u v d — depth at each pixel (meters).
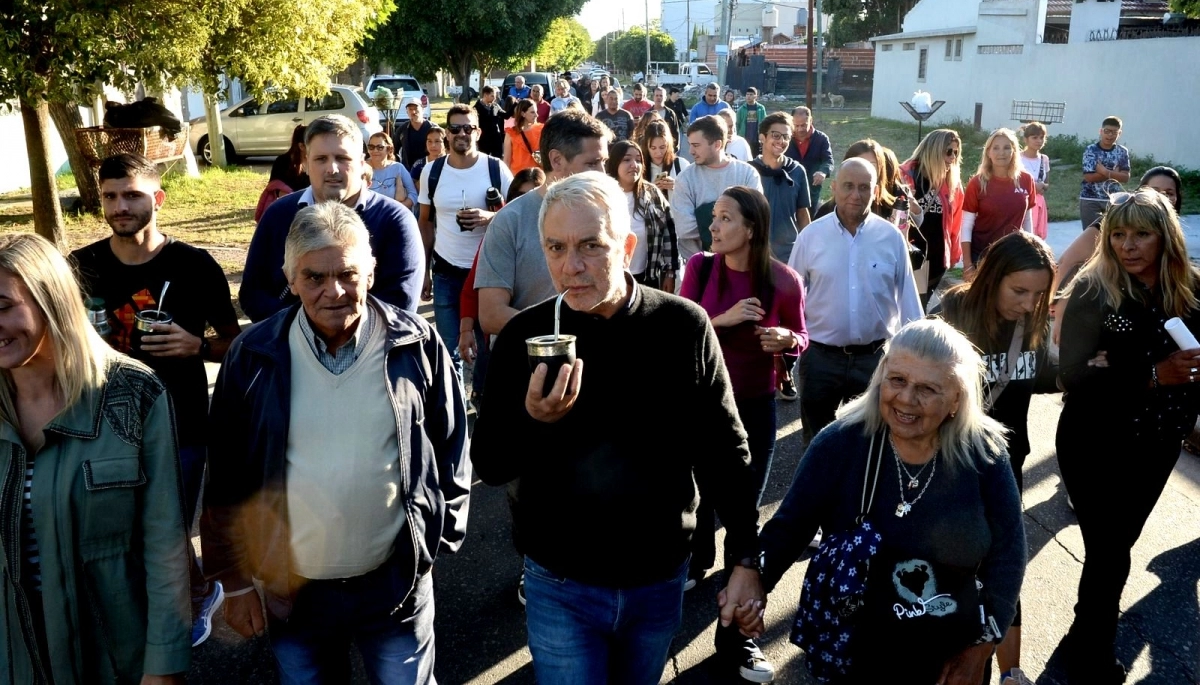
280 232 3.75
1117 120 10.11
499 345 2.49
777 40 95.81
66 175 18.89
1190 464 5.84
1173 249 3.43
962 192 7.11
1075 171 19.98
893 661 2.47
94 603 2.34
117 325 3.53
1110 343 3.51
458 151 6.27
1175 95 19.59
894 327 4.61
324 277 2.46
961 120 31.25
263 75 10.53
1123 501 3.57
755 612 2.52
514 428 2.48
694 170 6.16
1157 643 3.92
